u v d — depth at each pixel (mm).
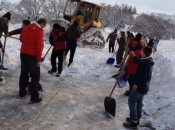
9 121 3492
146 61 3578
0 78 5012
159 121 4035
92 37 12969
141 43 5773
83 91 5301
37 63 3998
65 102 4488
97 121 3938
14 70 5875
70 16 14016
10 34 5012
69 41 6781
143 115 4422
